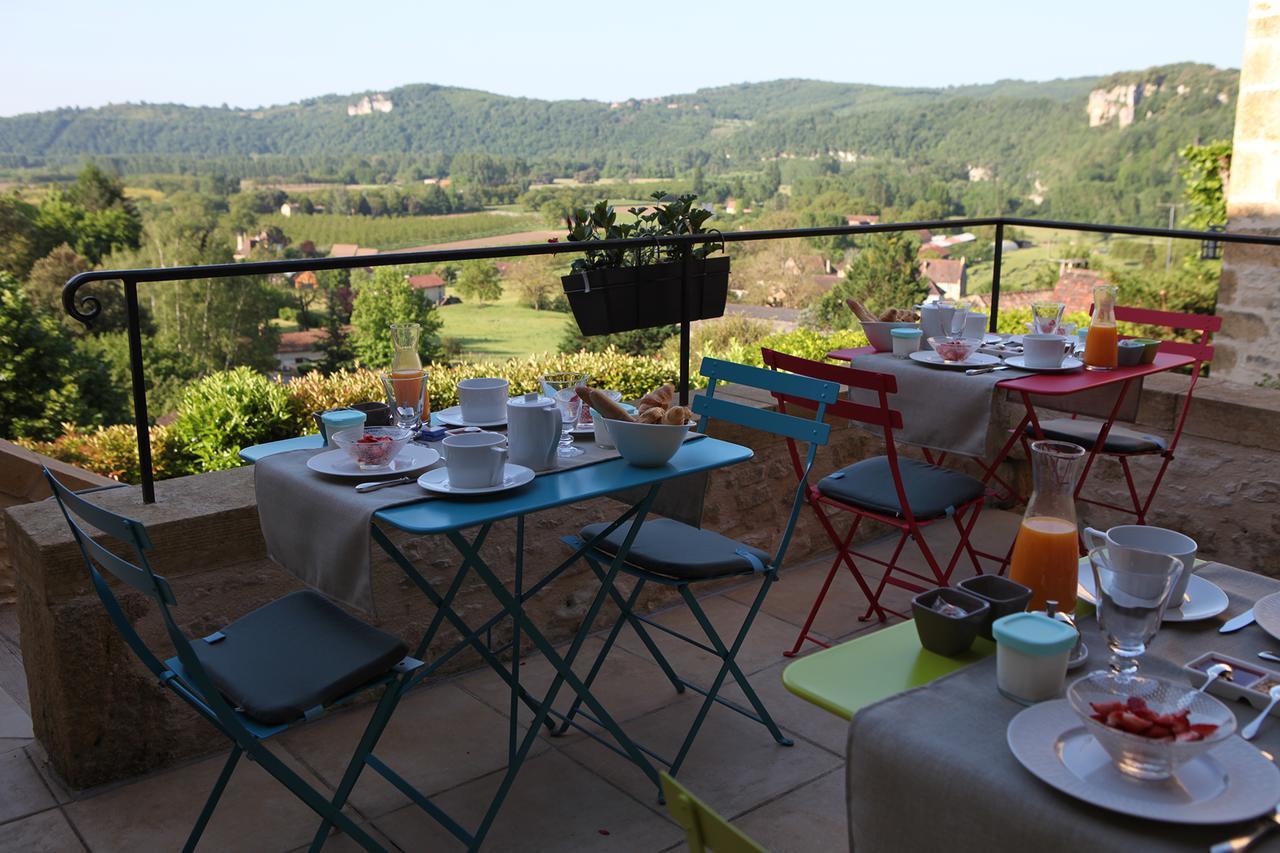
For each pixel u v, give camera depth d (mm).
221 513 2557
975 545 3920
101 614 2398
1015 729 1218
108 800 2398
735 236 3443
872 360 3326
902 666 1456
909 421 3186
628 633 3260
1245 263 7176
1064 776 1132
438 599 2348
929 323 3428
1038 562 1580
